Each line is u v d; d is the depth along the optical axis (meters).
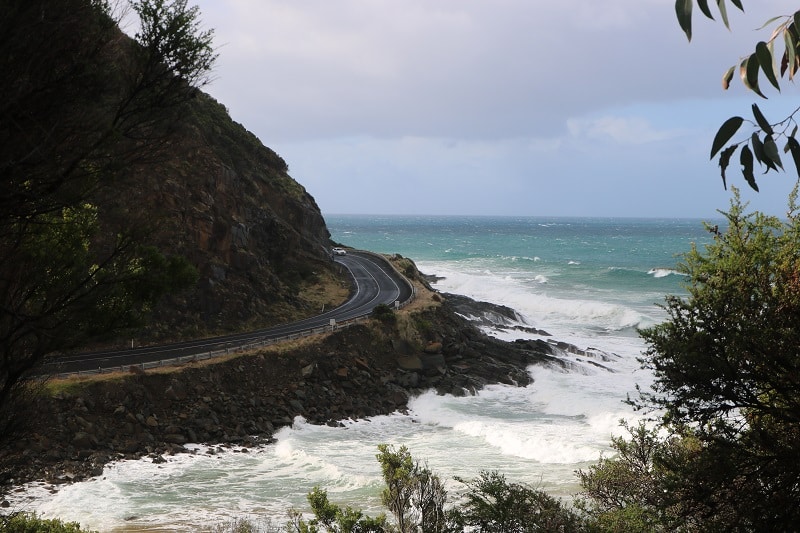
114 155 9.17
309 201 100.06
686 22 4.41
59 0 8.03
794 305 10.57
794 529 9.42
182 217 63.91
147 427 42.12
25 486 32.25
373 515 29.91
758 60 4.62
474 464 38.59
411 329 64.12
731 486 10.35
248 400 48.22
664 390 11.41
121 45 9.22
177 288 10.60
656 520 12.34
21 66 7.86
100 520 29.14
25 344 9.92
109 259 10.04
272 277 74.06
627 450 15.63
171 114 9.78
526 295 104.12
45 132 7.86
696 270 11.83
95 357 49.50
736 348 10.30
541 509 15.08
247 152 94.62
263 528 28.11
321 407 50.00
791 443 9.95
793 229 11.71
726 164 4.70
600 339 79.69
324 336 58.88
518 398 55.66
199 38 9.52
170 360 48.75
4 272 9.41
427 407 52.56
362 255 115.75
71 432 38.53
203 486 34.19
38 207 8.69
